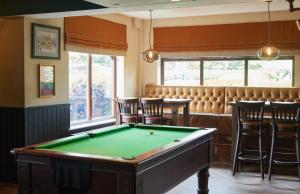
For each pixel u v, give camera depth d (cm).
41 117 566
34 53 549
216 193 495
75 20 643
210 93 825
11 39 540
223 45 818
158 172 311
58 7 505
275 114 564
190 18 847
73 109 704
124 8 492
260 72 816
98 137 412
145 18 873
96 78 764
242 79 831
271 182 551
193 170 388
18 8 523
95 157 288
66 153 303
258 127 570
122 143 377
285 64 795
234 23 808
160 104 656
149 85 885
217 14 816
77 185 297
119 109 702
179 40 858
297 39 759
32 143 549
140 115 680
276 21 774
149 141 389
